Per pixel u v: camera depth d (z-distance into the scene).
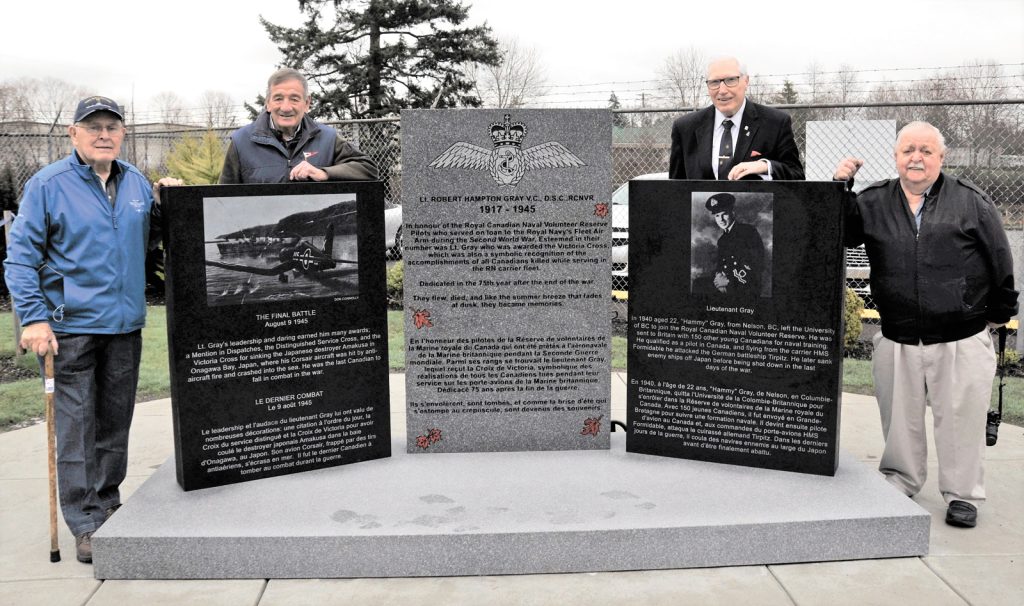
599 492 3.74
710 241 4.00
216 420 3.81
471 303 4.21
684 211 4.02
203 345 3.75
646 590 3.22
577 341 4.27
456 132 4.10
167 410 6.01
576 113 4.11
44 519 4.00
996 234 3.67
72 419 3.56
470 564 3.35
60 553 3.61
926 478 4.28
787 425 3.97
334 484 3.86
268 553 3.33
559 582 3.29
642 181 4.07
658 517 3.46
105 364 3.69
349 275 4.02
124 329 3.62
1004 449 4.91
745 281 3.96
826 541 3.44
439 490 3.78
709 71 4.37
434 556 3.34
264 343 3.87
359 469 4.05
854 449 5.01
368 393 4.14
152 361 7.51
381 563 3.34
